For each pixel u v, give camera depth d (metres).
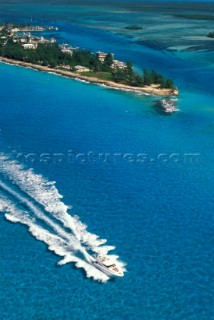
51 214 124.81
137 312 96.25
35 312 95.38
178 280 105.19
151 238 119.50
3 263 107.62
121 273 105.31
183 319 95.12
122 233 120.81
